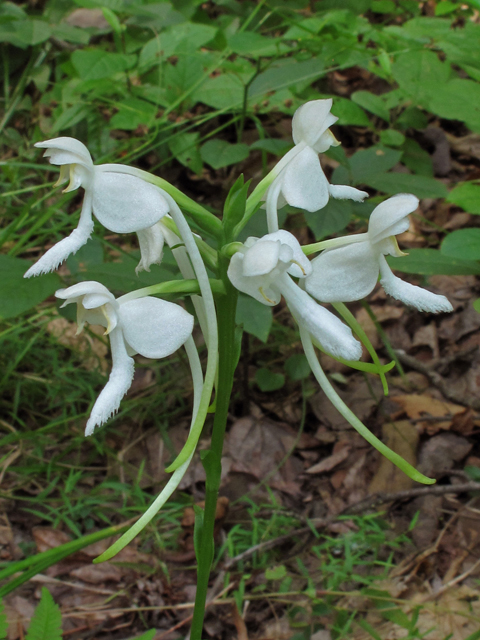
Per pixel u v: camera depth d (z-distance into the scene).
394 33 0.31
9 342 0.30
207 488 0.15
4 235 0.28
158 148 0.38
